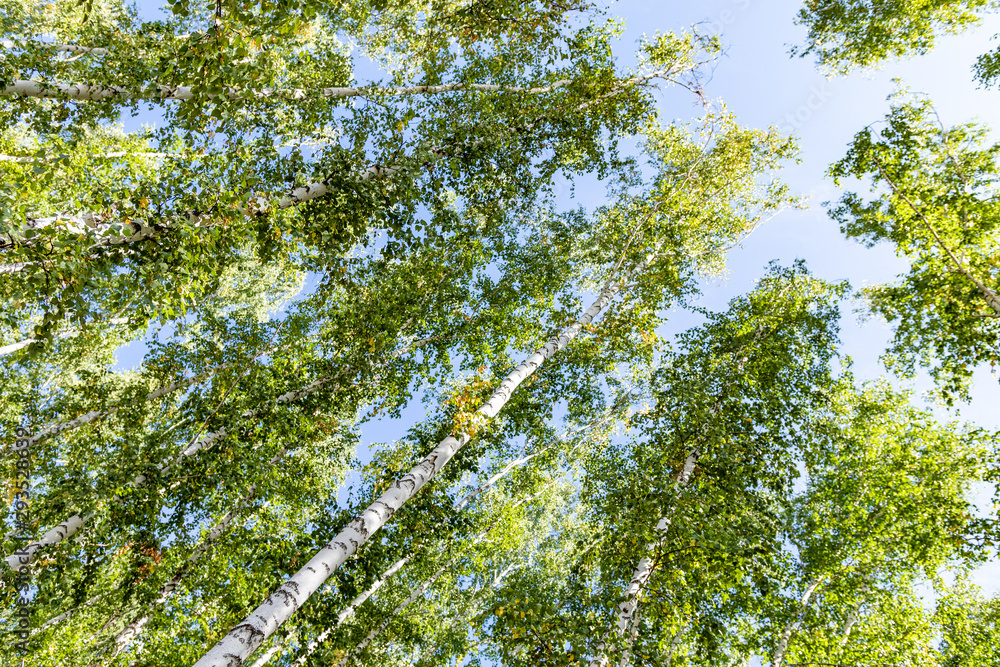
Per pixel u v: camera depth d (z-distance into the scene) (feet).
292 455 32.71
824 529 33.09
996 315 28.40
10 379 33.68
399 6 36.06
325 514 27.99
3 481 23.02
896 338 34.81
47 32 35.35
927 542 30.19
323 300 25.46
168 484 25.21
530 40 34.12
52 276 13.46
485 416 20.97
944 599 32.73
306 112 24.13
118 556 26.00
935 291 31.45
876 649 28.58
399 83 27.81
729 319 33.60
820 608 30.30
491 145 29.01
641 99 37.47
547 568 45.70
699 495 23.49
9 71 20.48
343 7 34.45
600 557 24.27
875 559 31.37
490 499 42.34
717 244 39.75
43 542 20.84
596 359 36.24
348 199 21.18
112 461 24.93
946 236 31.65
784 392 29.63
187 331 35.55
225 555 25.86
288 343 33.81
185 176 17.12
